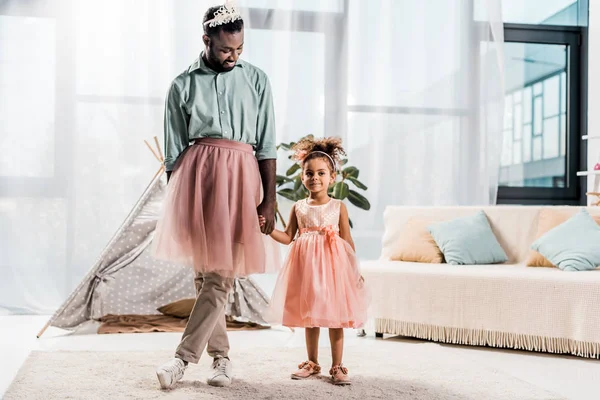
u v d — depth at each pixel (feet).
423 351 10.60
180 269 13.65
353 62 16.81
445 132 17.08
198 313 8.07
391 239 14.25
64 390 7.86
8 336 12.05
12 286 15.03
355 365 9.47
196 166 8.05
